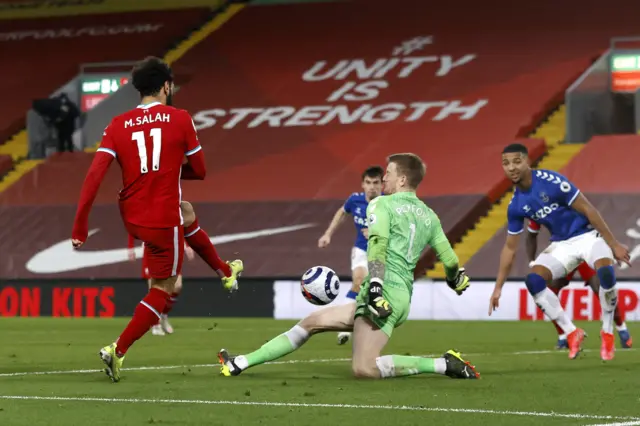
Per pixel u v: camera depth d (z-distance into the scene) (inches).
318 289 920.9
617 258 1108.5
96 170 866.1
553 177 1112.8
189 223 917.2
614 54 3218.5
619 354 1263.5
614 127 3221.0
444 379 891.4
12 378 927.7
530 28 3614.7
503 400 736.3
